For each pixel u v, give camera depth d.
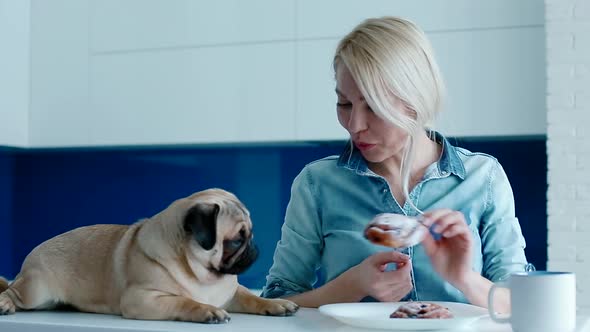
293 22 2.63
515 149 2.84
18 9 2.83
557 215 2.36
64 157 3.32
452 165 1.44
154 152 3.21
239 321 1.10
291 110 2.63
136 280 1.14
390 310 1.12
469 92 2.47
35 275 1.22
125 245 1.19
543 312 0.93
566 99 2.36
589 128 2.34
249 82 2.67
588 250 2.34
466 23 2.47
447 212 1.18
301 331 1.01
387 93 1.24
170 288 1.13
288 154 3.06
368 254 1.43
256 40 2.66
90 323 1.07
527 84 2.42
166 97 2.75
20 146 2.87
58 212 3.33
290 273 1.52
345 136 2.58
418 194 1.43
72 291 1.22
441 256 1.23
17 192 3.37
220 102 2.70
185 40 2.73
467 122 2.47
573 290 0.94
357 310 1.12
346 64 1.26
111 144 2.81
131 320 1.11
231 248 1.15
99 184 3.28
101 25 2.81
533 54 2.42
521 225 2.83
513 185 2.84
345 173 1.48
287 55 2.63
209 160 3.15
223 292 1.19
